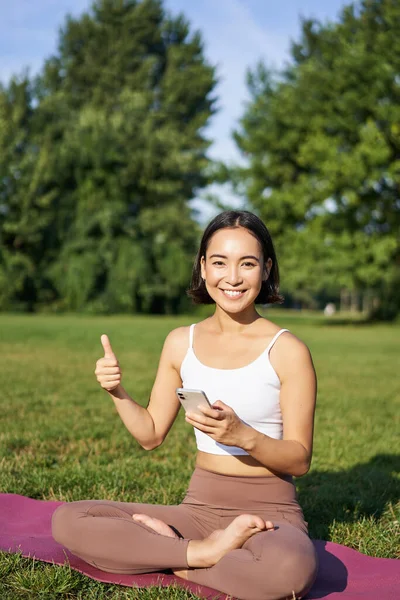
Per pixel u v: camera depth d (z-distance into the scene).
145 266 34.06
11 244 36.50
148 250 34.91
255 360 2.71
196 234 36.19
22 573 2.71
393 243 26.39
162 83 44.44
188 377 2.81
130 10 44.81
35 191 35.59
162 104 43.41
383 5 28.52
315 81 28.58
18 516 3.55
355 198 26.56
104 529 2.65
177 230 35.97
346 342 18.23
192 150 42.25
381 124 27.67
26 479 4.17
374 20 28.77
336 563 2.97
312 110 28.55
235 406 2.69
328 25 30.12
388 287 30.55
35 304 35.69
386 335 21.80
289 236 28.22
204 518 2.77
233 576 2.47
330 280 27.12
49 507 3.66
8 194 35.66
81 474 4.28
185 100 44.25
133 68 43.75
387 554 3.17
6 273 34.81
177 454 5.24
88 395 7.96
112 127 35.75
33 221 35.03
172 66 45.09
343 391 8.85
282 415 2.71
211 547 2.56
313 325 28.52
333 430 6.26
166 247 35.09
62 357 12.33
